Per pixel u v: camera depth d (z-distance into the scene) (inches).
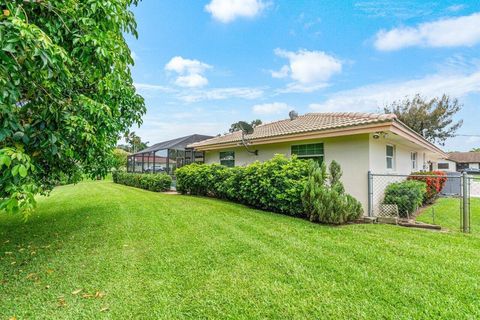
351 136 273.1
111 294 109.3
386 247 156.1
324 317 90.8
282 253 148.9
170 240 178.9
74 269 135.3
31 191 99.9
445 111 949.8
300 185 242.8
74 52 116.2
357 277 118.0
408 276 118.0
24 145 113.3
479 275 118.3
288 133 312.2
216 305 99.6
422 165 581.3
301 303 99.2
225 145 423.8
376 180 275.0
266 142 350.3
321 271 125.1
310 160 261.4
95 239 186.7
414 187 258.8
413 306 95.5
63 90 135.0
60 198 431.8
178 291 110.1
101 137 166.6
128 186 705.6
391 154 331.9
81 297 107.7
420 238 174.9
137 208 307.9
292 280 117.1
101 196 446.3
